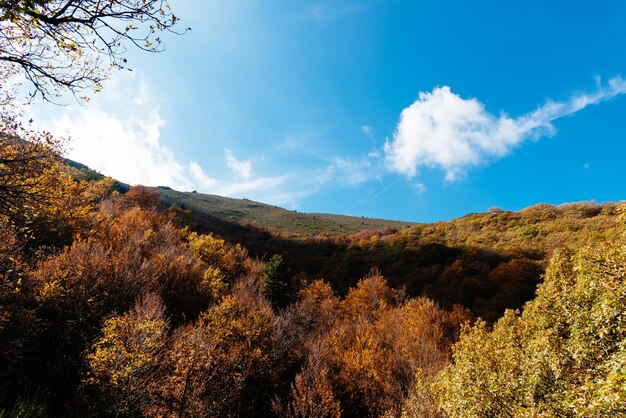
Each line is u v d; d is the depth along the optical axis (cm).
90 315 1501
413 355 2062
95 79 503
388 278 5097
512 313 1505
